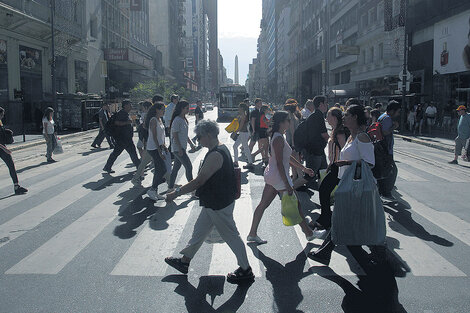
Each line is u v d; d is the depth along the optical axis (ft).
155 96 28.27
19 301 12.89
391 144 24.50
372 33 125.59
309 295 13.26
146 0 206.69
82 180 33.04
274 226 20.72
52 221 21.57
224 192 14.03
